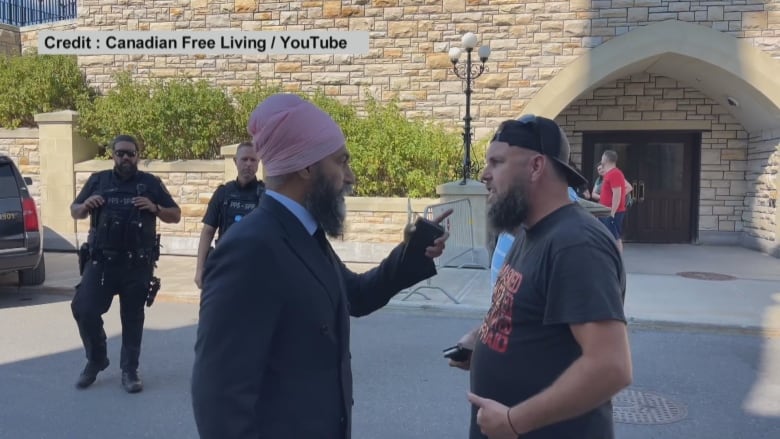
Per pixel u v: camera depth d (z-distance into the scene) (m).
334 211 2.00
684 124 14.29
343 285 2.12
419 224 2.35
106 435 4.54
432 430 4.65
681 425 4.73
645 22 12.46
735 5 12.22
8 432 4.58
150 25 13.84
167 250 12.60
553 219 2.04
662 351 6.70
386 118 12.50
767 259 12.24
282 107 1.97
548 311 1.92
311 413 1.90
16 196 8.83
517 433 1.92
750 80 12.16
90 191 5.37
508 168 2.07
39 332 7.31
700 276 10.39
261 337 1.82
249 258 1.83
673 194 14.73
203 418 1.79
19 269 8.91
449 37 12.98
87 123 12.85
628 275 10.47
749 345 6.95
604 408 2.06
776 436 4.55
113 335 7.16
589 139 14.87
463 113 13.02
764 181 13.21
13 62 13.78
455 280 9.92
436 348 6.77
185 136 12.70
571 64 12.65
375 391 5.46
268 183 2.02
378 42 13.19
